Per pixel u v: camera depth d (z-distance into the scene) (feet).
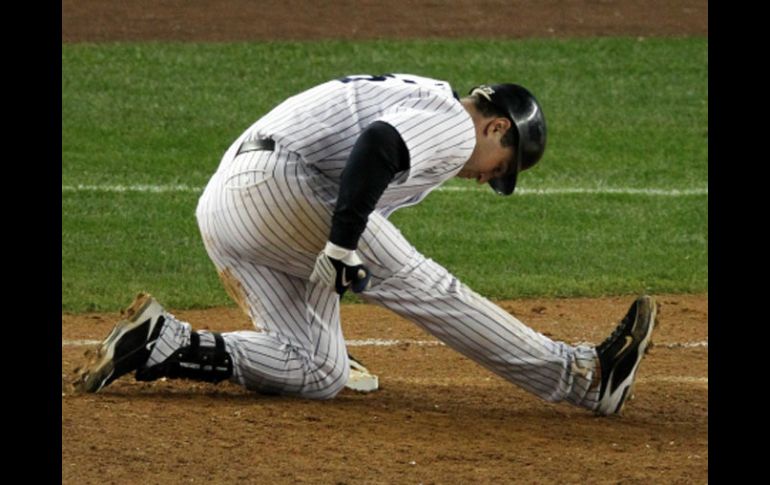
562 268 103.96
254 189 58.13
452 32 171.53
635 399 67.92
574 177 129.49
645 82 156.56
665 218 117.60
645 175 130.41
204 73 155.94
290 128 58.08
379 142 53.42
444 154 55.72
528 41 168.76
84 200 117.91
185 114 143.64
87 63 157.17
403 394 67.51
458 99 58.59
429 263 61.05
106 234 109.19
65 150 131.54
